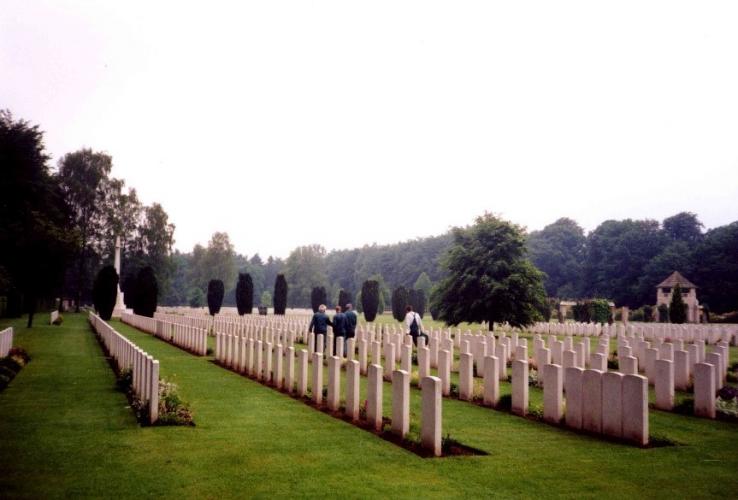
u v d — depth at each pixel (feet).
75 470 20.72
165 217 226.79
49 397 36.58
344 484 19.70
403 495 18.65
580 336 115.96
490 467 22.26
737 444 26.89
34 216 112.47
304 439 26.25
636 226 281.54
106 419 29.76
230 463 21.95
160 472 20.61
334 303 394.52
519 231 109.70
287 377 41.24
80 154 204.44
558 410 30.94
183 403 32.37
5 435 26.08
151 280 137.59
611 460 23.54
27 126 128.88
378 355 52.16
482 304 106.01
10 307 142.41
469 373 39.19
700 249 245.04
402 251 415.23
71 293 234.99
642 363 59.57
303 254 364.58
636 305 260.01
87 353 65.26
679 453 24.86
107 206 207.51
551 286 314.76
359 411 32.12
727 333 97.91
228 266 302.25
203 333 66.85
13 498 17.75
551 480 20.63
